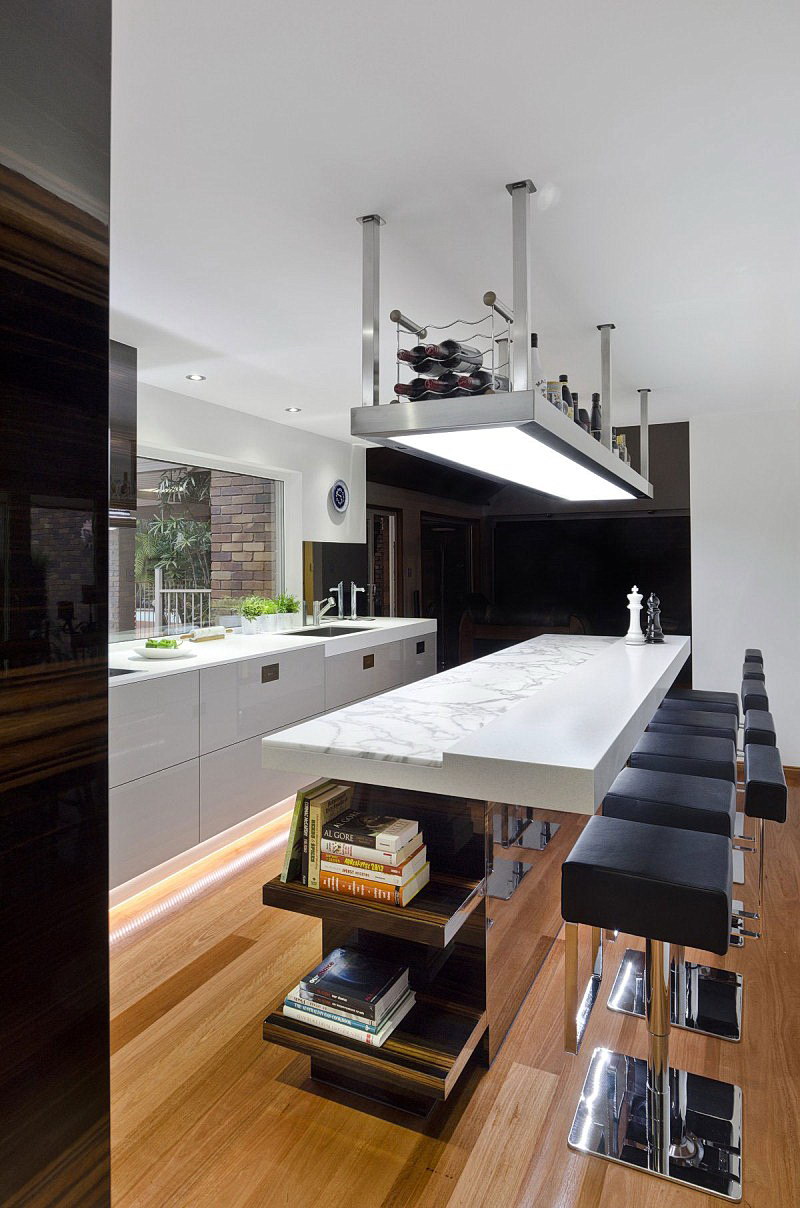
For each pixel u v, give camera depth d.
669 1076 1.99
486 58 1.41
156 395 4.04
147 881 3.16
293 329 3.09
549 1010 2.30
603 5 1.26
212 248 2.28
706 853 1.77
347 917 1.87
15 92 0.75
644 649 3.94
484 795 1.80
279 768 2.08
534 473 3.02
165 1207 1.60
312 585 5.43
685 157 1.76
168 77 1.46
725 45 1.37
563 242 2.22
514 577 7.34
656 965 1.80
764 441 4.89
